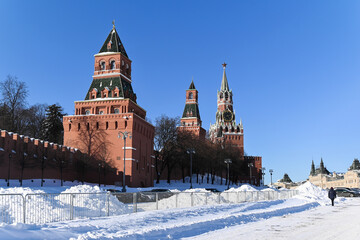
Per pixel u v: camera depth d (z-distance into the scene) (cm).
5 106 8100
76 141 8331
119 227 1653
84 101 8600
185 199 2820
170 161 9894
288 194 5291
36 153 6506
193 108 15025
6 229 1295
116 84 8706
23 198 1722
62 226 1547
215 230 1784
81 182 7638
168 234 1574
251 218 2303
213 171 13288
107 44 9062
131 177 7881
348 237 1567
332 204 3941
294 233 1678
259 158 19050
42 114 11000
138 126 8450
